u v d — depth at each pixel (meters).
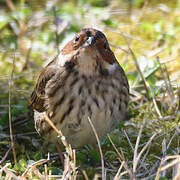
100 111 8.76
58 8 15.84
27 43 14.48
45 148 10.24
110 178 8.78
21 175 8.54
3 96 12.38
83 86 8.70
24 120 11.06
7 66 13.64
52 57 13.59
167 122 10.80
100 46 8.72
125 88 9.13
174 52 13.96
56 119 8.88
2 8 16.12
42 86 9.26
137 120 11.12
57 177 8.60
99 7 16.19
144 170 8.97
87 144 9.62
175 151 9.53
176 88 11.95
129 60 13.59
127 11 16.06
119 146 10.20
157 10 16.19
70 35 14.20
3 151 10.12
